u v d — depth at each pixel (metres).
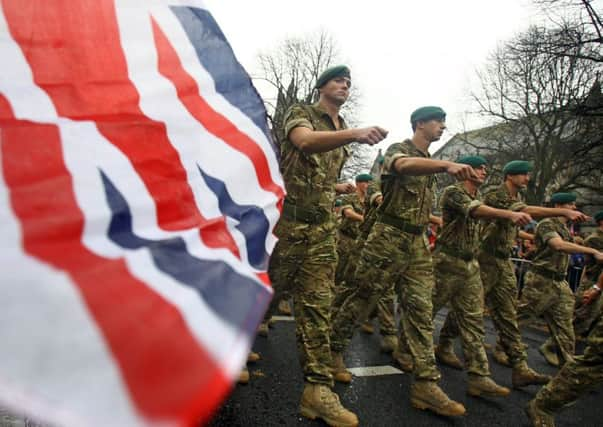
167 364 0.60
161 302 0.68
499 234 3.80
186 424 0.55
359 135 1.95
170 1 1.45
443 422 2.75
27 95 1.04
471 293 3.40
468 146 33.81
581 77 18.73
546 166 21.58
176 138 1.23
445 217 3.54
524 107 22.84
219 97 1.45
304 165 2.52
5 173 0.86
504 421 2.88
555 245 3.98
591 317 5.46
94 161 1.01
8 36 1.09
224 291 0.81
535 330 6.29
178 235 0.97
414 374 2.94
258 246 1.25
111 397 0.56
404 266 3.08
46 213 0.82
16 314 0.61
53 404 0.56
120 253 0.80
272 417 2.50
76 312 0.63
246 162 1.37
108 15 1.28
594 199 21.92
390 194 3.11
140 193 1.04
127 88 1.21
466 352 3.36
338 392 3.08
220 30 1.56
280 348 3.95
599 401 3.50
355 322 3.23
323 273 2.58
